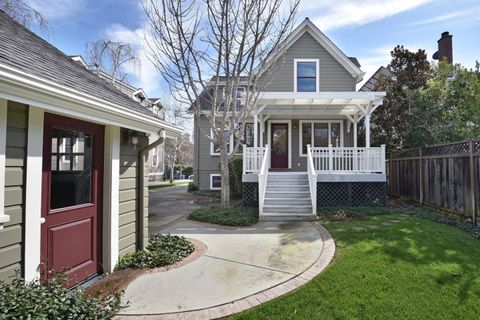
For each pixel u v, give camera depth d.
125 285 3.40
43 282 2.81
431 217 6.54
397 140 11.07
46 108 2.53
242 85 10.58
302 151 12.30
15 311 2.06
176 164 32.47
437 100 9.59
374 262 3.81
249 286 3.33
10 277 2.43
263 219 7.09
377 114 11.72
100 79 4.96
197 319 2.70
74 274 3.33
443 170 6.96
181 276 3.64
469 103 8.88
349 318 2.64
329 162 8.78
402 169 9.41
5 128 2.41
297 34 12.07
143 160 4.54
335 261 3.95
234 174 11.74
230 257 4.32
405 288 3.12
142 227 4.49
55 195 3.14
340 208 7.91
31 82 2.27
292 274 3.63
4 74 2.04
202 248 4.79
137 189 4.51
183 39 7.20
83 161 3.56
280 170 12.33
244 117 8.08
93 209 3.68
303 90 12.10
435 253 4.06
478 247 4.34
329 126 12.25
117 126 3.90
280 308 2.84
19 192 2.60
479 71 9.15
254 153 9.02
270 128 12.45
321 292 3.11
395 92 11.29
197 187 14.36
